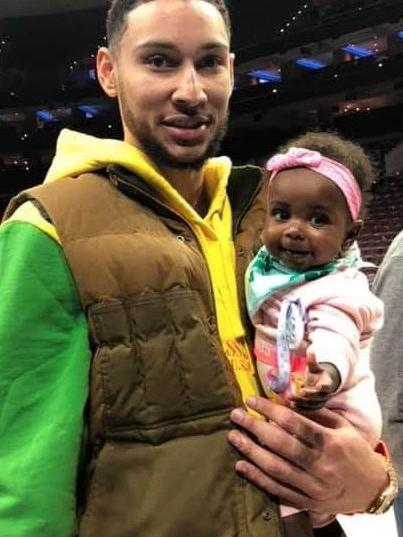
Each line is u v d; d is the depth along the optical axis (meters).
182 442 1.19
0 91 23.42
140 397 1.17
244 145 21.28
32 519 1.12
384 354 2.04
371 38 19.27
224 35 1.35
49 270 1.19
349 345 1.23
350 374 1.23
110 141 1.36
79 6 22.33
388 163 18.56
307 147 1.37
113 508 1.16
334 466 1.27
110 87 1.46
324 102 20.09
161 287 1.21
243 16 21.70
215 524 1.18
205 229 1.35
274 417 1.24
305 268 1.32
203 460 1.19
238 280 1.38
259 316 1.35
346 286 1.31
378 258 14.56
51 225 1.21
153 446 1.17
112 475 1.17
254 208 1.49
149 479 1.16
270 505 1.25
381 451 1.45
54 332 1.19
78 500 1.22
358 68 18.97
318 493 1.27
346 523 3.49
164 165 1.37
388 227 15.35
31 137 22.69
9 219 1.25
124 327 1.18
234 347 1.32
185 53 1.31
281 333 1.25
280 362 1.24
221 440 1.21
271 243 1.34
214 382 1.22
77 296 1.20
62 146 1.39
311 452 1.25
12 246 1.21
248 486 1.23
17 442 1.16
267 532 1.22
